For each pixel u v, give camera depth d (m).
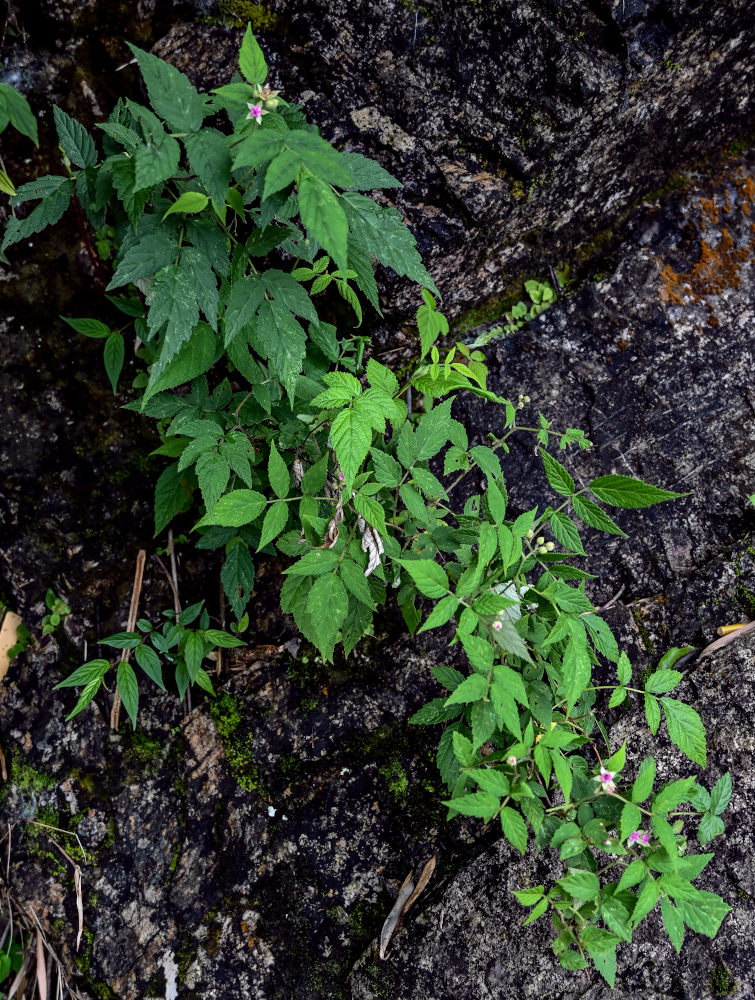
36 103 0.99
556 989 0.94
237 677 1.08
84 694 0.98
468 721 0.90
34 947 1.02
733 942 0.92
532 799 0.83
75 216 1.01
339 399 0.80
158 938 1.02
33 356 1.03
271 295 0.82
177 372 0.85
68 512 1.06
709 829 0.86
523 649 0.80
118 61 1.00
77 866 1.03
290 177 0.72
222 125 0.99
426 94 0.99
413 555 0.90
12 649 1.07
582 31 0.99
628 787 0.97
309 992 1.00
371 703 1.04
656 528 1.06
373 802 1.02
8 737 1.06
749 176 1.13
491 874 0.97
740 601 1.02
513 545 0.81
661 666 1.01
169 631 1.03
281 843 1.03
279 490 0.86
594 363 1.09
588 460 1.07
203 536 0.99
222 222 0.82
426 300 0.92
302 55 0.99
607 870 0.95
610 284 1.10
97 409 1.05
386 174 0.85
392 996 0.97
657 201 1.12
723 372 1.08
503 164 1.02
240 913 1.02
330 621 0.84
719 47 1.02
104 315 1.04
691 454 1.07
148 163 0.74
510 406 0.93
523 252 1.10
